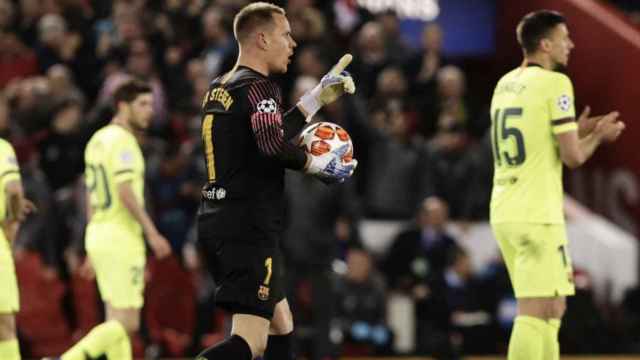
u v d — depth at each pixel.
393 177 47.31
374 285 43.06
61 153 43.97
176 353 41.97
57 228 42.88
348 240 42.31
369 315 42.72
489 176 48.28
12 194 26.50
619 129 25.86
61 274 42.72
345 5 56.59
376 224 47.19
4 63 49.06
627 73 53.50
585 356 44.44
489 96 62.00
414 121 51.88
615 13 56.22
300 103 22.28
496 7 62.16
